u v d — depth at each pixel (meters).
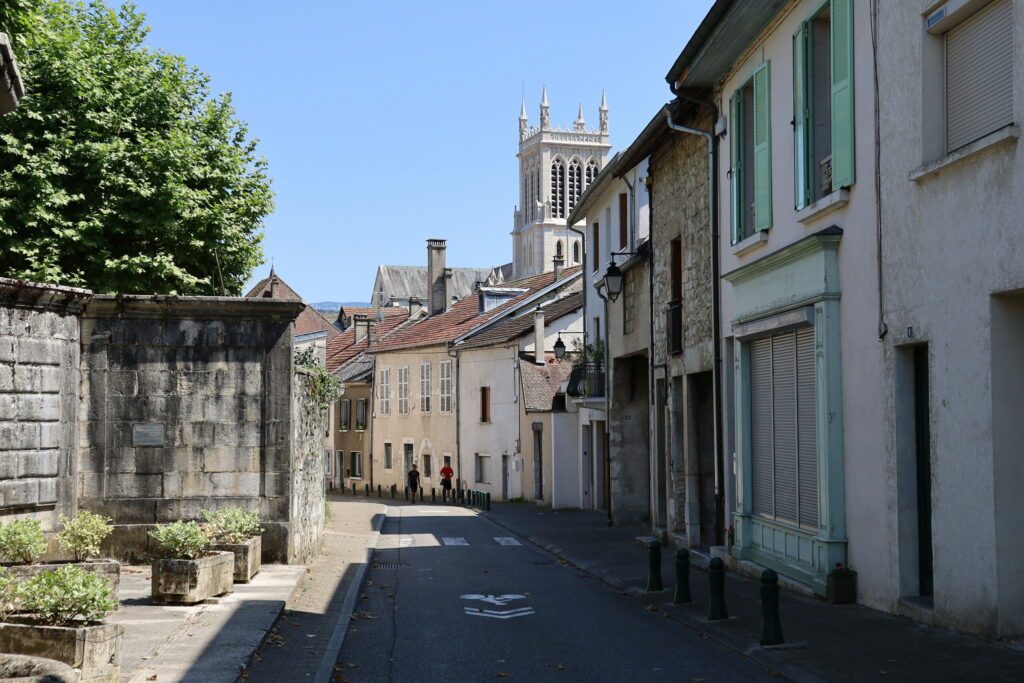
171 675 9.31
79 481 17.00
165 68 29.03
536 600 15.11
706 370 19.27
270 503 17.38
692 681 9.38
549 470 42.50
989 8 10.20
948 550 10.62
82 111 26.62
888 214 11.92
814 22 14.34
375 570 19.66
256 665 10.10
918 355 11.78
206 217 27.64
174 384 17.27
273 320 17.48
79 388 17.03
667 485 22.16
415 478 52.59
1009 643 9.64
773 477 15.70
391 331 74.62
